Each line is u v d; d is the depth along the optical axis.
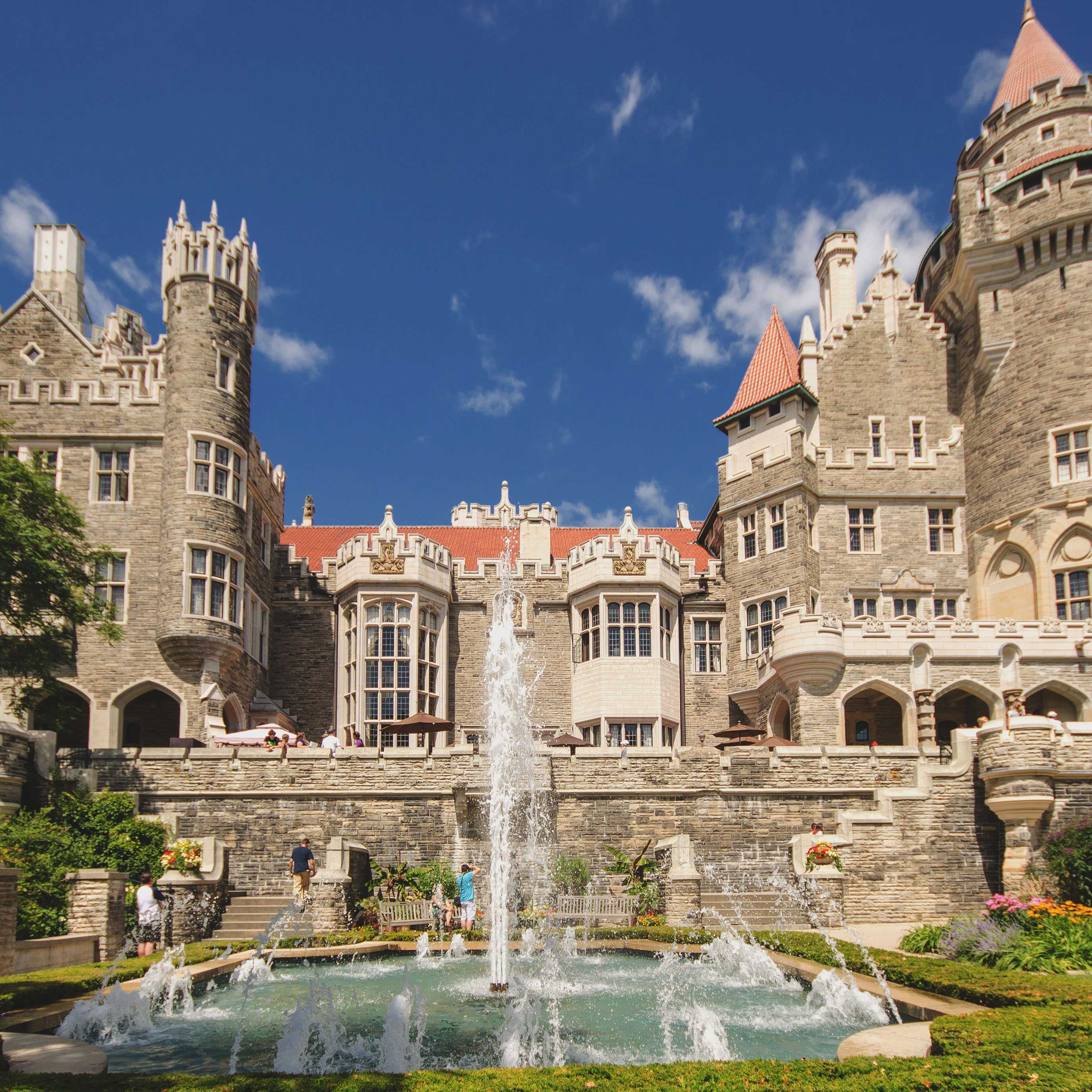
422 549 38.22
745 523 39.62
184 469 33.62
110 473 34.75
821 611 37.69
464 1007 15.79
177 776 27.48
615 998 16.36
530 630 39.81
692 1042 13.20
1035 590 35.44
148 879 20.80
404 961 20.52
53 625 26.80
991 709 33.69
